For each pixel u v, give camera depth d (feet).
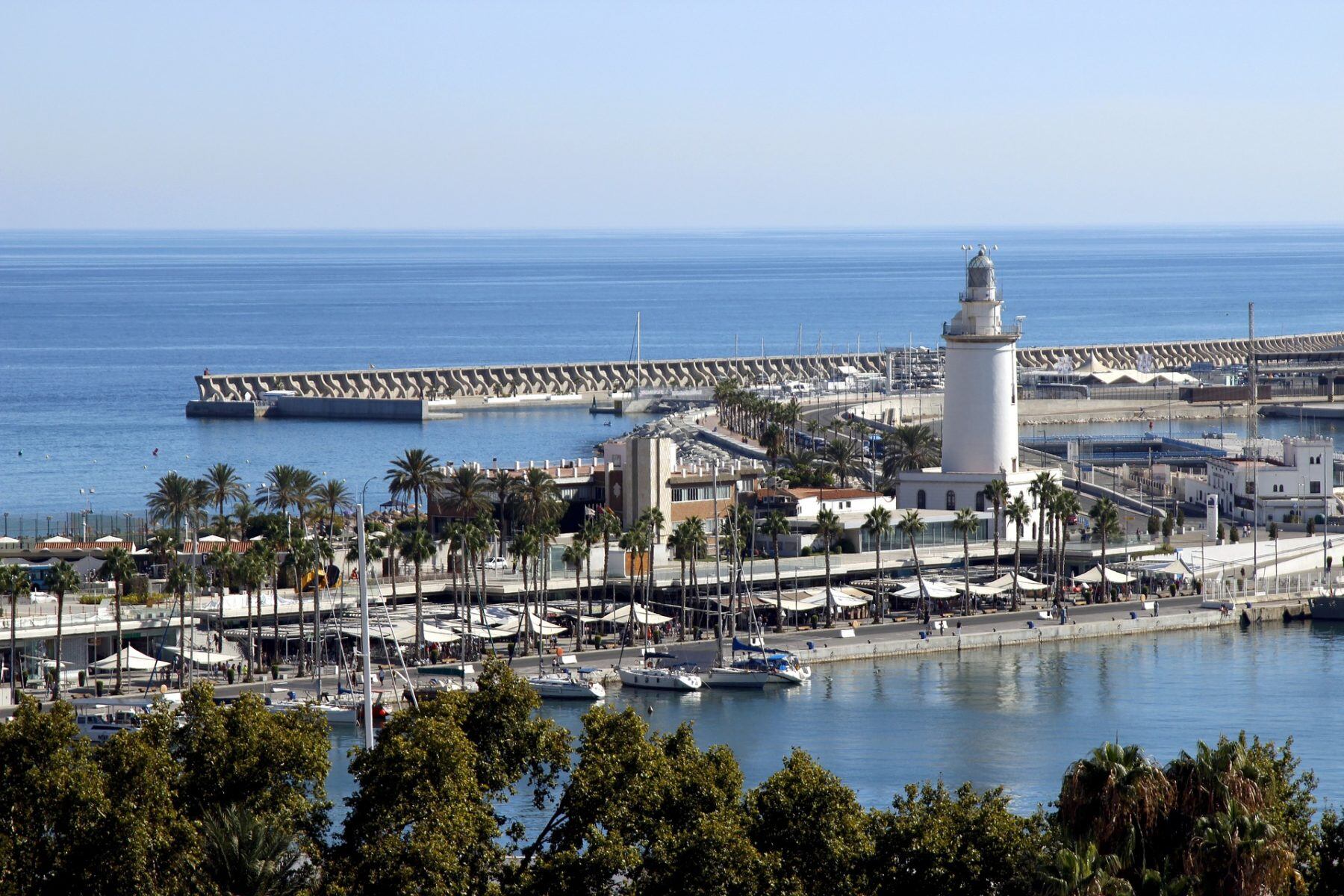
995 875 363.15
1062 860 327.06
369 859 370.94
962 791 393.70
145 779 375.86
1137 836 343.87
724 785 404.77
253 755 399.24
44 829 367.25
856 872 378.32
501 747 412.16
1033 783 611.06
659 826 383.04
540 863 380.99
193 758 400.88
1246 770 356.59
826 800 394.52
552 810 570.05
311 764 403.75
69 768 371.97
